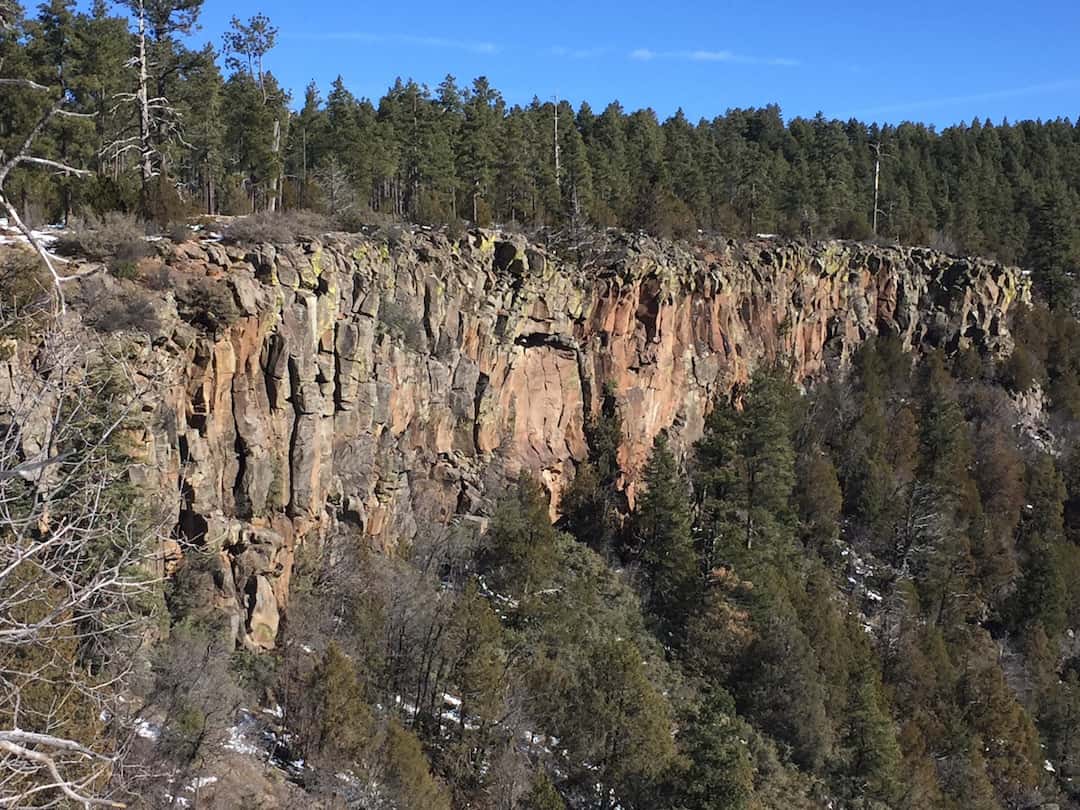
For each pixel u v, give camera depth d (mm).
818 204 102625
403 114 91938
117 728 19922
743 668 48062
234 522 36781
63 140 49750
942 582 63969
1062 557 70500
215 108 66188
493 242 56750
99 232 35969
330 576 40844
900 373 89500
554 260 60812
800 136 146875
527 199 82062
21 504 16594
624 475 63750
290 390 40000
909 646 55625
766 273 80875
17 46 44688
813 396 82938
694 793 33688
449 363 52094
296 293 40125
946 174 140625
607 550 56969
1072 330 103562
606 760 35531
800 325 85188
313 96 94688
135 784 20250
